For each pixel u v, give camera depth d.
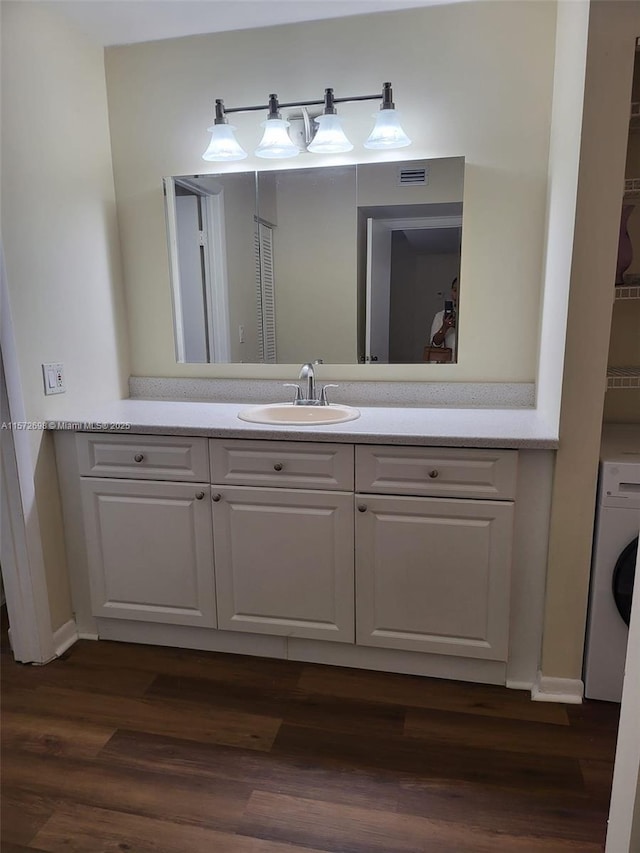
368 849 1.34
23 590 2.01
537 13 2.00
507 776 1.54
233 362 2.49
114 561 2.12
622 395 2.13
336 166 2.25
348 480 1.85
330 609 1.96
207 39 2.27
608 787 1.50
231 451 1.92
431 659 1.95
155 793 1.51
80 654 2.15
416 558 1.85
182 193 2.41
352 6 2.06
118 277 2.49
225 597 2.04
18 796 1.51
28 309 1.96
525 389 2.24
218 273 2.44
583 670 1.84
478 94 2.10
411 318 2.30
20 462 1.93
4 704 1.87
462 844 1.35
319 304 2.37
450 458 1.76
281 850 1.34
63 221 2.13
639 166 1.96
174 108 2.35
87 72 2.26
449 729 1.72
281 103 2.26
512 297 2.20
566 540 1.74
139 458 2.00
